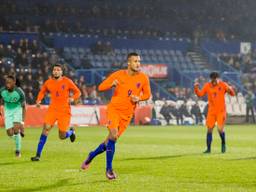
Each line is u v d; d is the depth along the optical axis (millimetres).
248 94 65500
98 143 30969
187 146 29000
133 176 16453
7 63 59594
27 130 46031
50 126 21797
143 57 73812
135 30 78125
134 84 16031
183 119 61312
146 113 60125
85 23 76375
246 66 75812
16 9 71375
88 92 59312
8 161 20875
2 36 66625
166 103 60688
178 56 75750
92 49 71312
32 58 61594
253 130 48406
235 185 14734
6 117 22703
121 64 65688
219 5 84125
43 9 73438
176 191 13625
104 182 15117
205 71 69938
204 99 64812
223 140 25141
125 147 28125
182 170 18047
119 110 16000
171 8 81938
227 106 66062
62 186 14414
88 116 56438
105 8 77688
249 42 81562
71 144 30109
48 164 19797
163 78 66500
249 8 86062
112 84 16078
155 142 32219
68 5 76312
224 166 19234
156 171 17766
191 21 81812
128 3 80062
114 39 74000
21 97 22578
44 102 56156
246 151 25812
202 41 78625
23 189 14031
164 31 80750
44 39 69625
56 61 62812
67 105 22203
